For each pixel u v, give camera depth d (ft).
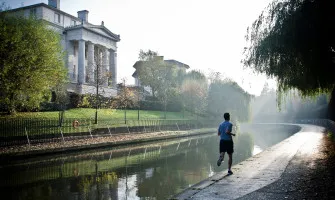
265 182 30.96
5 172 48.52
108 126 101.96
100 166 55.57
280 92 54.75
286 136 157.69
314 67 42.75
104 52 195.83
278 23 42.55
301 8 39.99
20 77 78.07
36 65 81.66
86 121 97.86
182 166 56.70
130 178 44.80
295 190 26.58
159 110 188.34
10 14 90.58
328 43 40.06
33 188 37.96
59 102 110.01
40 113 98.99
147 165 57.47
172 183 41.57
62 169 51.88
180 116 191.52
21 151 61.52
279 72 45.37
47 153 67.00
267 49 44.11
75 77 179.52
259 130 232.12
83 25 173.58
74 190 36.99
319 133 110.83
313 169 36.86
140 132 120.57
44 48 84.33
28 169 51.29
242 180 32.65
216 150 86.12
